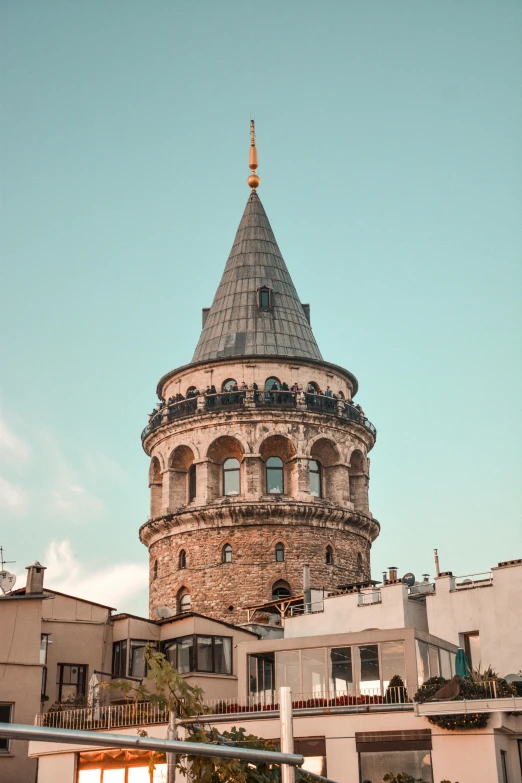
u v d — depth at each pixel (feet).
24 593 178.81
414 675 127.85
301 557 219.41
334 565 222.48
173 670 86.43
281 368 234.99
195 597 219.61
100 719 136.05
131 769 129.90
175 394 241.35
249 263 252.21
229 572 218.38
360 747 119.14
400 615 163.12
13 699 156.04
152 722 130.52
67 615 181.98
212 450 228.43
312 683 133.69
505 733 116.67
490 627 152.05
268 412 226.99
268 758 51.70
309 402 231.71
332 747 120.57
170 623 184.24
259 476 224.53
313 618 174.70
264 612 211.00
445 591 157.99
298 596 206.80
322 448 232.73
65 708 161.27
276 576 216.95
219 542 221.25
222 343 241.55
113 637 185.68
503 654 149.79
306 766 121.70
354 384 249.14
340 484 230.07
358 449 237.86
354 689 130.72
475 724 113.09
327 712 122.42
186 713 85.56
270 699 135.23
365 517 230.27
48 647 177.88
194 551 223.10
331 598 173.58
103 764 132.05
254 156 268.41
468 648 154.40
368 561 234.38
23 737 44.47
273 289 248.52
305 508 221.05
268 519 221.05
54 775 134.00
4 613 159.63
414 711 116.57
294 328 244.83
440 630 156.56
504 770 114.83
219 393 230.48
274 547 219.41
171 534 228.22
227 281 252.42
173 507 230.48
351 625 168.76
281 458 230.48
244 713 126.62
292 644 136.46
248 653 138.92
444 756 114.62
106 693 177.37
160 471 236.84
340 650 133.49
